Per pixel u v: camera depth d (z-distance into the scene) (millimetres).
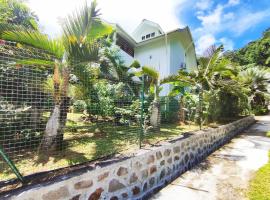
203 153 5996
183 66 17422
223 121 9898
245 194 3365
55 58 3885
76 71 4125
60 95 3867
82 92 4504
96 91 5320
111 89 5680
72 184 2420
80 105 5305
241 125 10930
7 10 5188
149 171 3711
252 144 7387
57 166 2947
